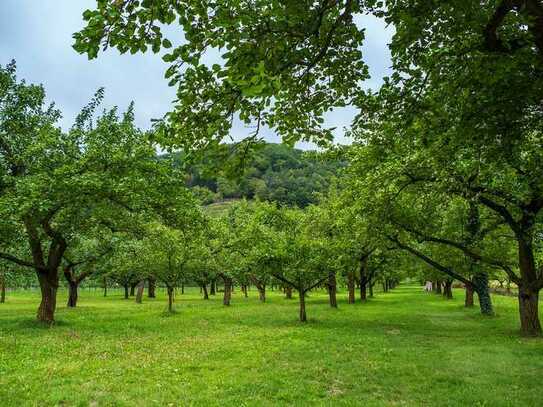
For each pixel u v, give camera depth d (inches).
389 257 1827.0
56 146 1055.0
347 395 491.5
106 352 740.7
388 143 546.9
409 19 373.7
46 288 1148.5
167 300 2534.5
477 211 1173.7
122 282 2878.9
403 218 1059.9
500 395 485.1
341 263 1334.9
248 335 943.0
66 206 1048.2
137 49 306.8
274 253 1214.3
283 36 357.4
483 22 398.6
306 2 362.9
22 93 1118.4
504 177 798.5
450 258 1237.7
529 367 620.7
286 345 803.4
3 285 2212.1
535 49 407.8
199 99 345.1
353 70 441.1
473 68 411.5
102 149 1031.6
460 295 2551.7
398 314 1438.2
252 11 344.5
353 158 999.0
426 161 724.7
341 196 1126.4
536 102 465.4
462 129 482.0
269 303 2110.0
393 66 439.5
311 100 444.8
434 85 448.1
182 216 1188.5
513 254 1173.1
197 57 318.3
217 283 4131.4
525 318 932.6
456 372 594.9
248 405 451.8
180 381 546.0
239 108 344.2
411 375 576.7
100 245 1588.3
